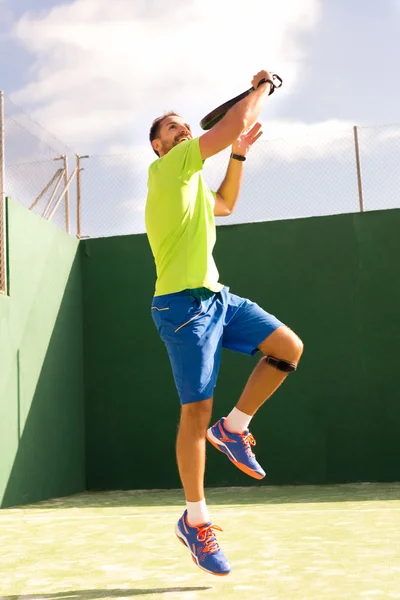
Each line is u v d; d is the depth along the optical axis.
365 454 7.28
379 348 7.38
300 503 5.36
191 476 2.38
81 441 7.73
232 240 7.75
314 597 2.22
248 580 2.50
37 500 6.64
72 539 3.72
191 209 2.42
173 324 2.40
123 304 7.92
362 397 7.35
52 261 7.35
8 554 3.29
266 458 7.44
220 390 7.58
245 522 4.14
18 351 6.54
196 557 2.37
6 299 6.37
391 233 7.48
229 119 2.32
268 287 7.63
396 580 2.43
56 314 7.36
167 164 2.40
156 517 4.65
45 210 7.33
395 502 5.13
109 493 7.38
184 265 2.40
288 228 7.66
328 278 7.54
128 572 2.75
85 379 7.91
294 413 7.45
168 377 7.74
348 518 4.16
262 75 2.42
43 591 2.47
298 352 2.45
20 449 6.43
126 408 7.79
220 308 2.44
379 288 7.44
